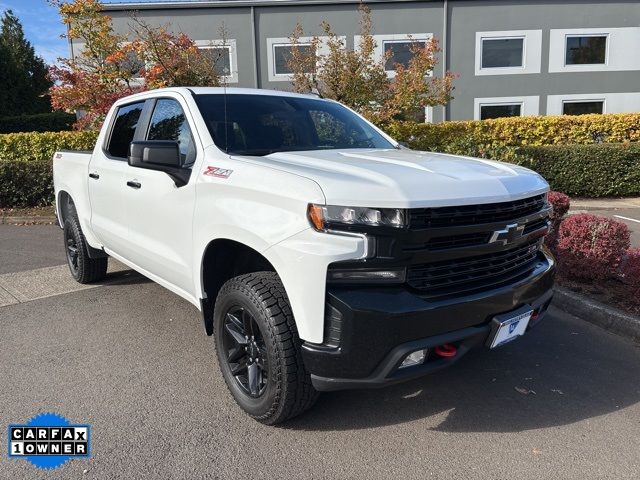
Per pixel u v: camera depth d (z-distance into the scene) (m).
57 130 19.97
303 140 3.85
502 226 2.80
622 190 11.75
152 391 3.47
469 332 2.72
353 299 2.49
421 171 2.84
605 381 3.62
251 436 2.97
